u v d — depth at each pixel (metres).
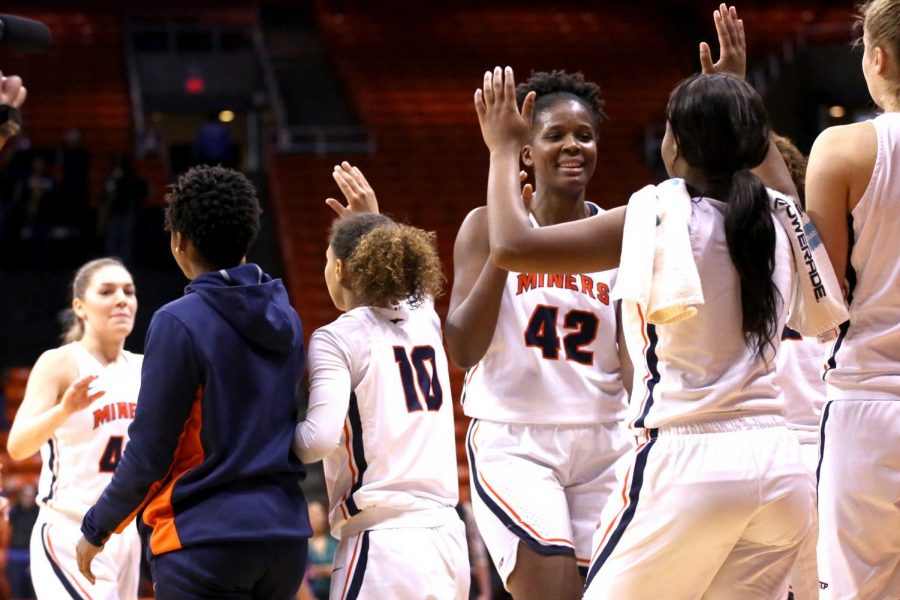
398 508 3.66
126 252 14.62
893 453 3.15
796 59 18.27
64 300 14.29
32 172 15.46
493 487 3.78
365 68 20.95
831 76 18.19
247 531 3.30
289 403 3.52
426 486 3.72
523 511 3.69
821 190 3.23
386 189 16.69
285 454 3.44
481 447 3.87
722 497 2.85
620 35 22.75
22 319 14.11
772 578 3.01
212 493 3.35
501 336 3.89
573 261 3.00
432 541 3.67
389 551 3.61
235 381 3.41
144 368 3.38
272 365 3.49
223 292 3.44
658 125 18.78
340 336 3.71
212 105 21.86
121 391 5.01
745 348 2.93
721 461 2.87
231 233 3.56
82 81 20.58
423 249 3.83
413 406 3.76
